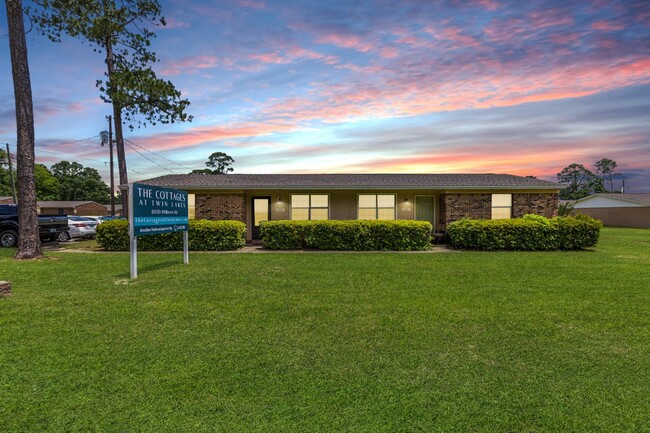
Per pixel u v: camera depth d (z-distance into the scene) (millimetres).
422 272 8391
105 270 8680
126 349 3941
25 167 10961
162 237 12938
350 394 3035
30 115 11148
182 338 4270
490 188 14914
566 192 64750
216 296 6191
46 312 5258
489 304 5695
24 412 2750
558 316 5102
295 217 16266
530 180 16219
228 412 2771
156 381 3236
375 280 7496
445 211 15234
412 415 2746
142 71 18391
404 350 3932
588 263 9750
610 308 5492
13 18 11078
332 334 4406
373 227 12984
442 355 3807
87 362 3615
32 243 10844
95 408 2814
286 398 2971
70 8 15695
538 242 12914
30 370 3436
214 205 15180
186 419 2676
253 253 11984
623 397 3000
